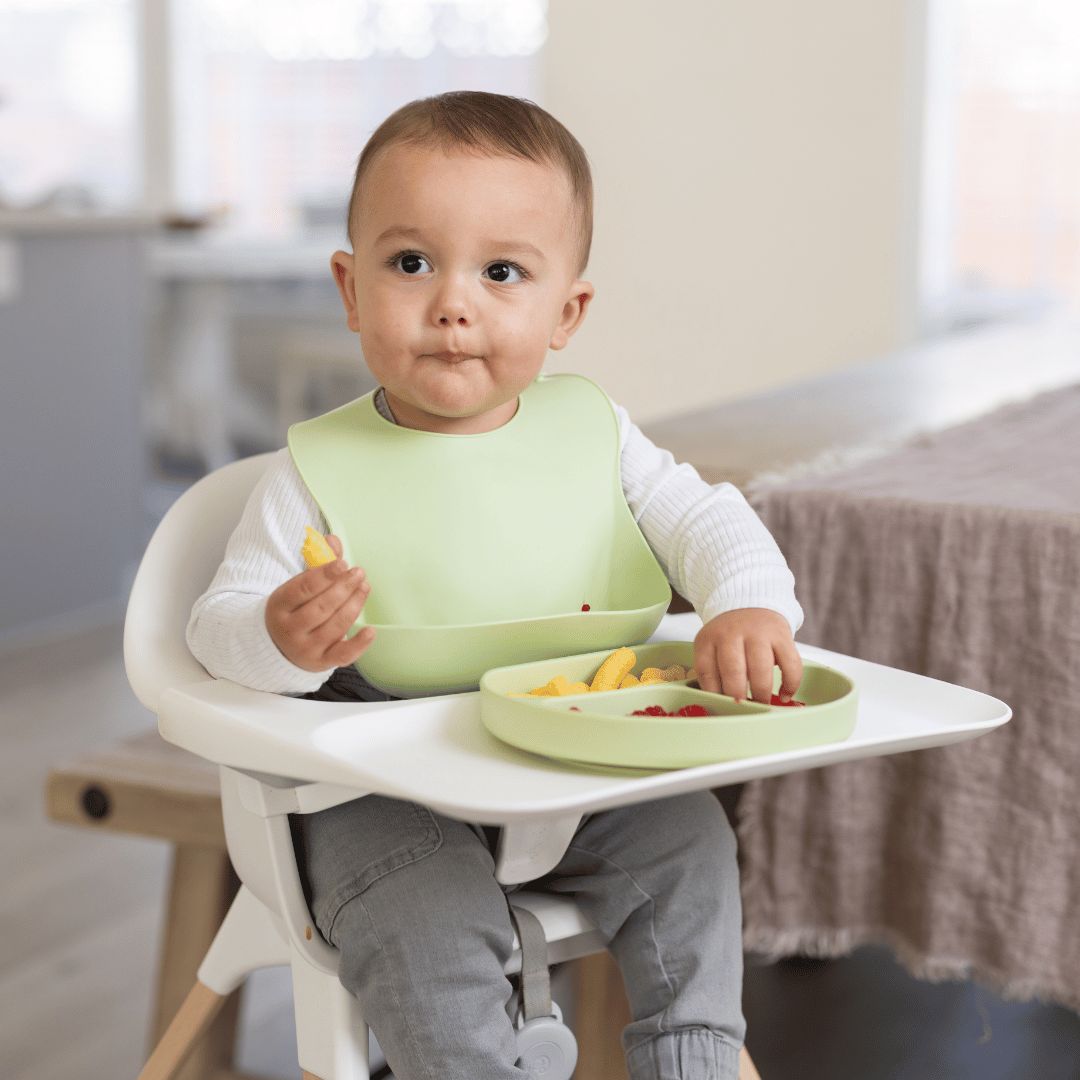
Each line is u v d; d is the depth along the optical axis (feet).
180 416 13.35
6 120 14.62
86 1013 4.35
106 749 3.66
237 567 2.37
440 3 13.09
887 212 8.81
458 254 2.25
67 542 9.21
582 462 2.61
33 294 8.74
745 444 3.90
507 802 1.60
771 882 3.38
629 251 9.70
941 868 3.17
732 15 9.00
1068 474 3.45
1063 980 3.09
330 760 1.82
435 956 2.15
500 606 2.45
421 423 2.55
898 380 5.53
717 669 2.15
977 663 3.07
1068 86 9.02
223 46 14.14
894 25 8.55
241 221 14.46
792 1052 4.07
